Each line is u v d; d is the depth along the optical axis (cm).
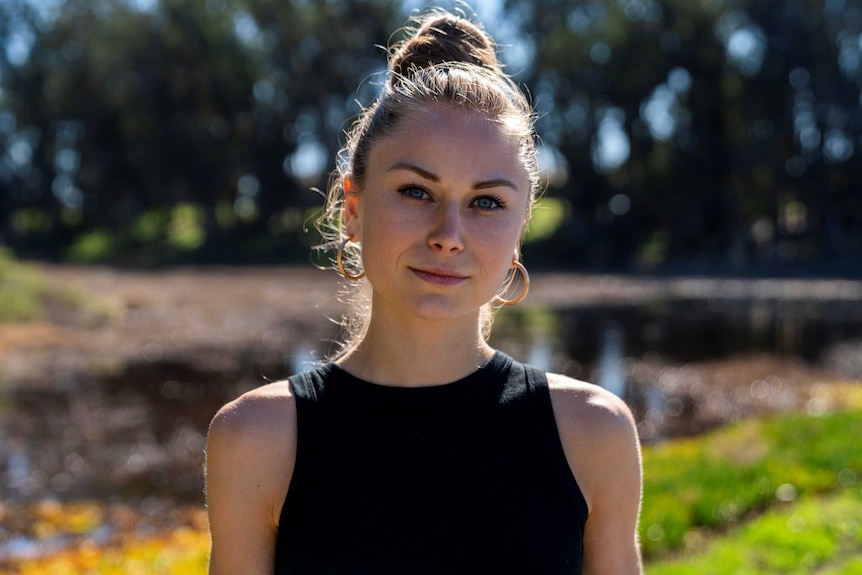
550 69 4762
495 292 167
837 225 4666
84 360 1911
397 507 157
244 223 5616
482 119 165
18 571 722
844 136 4512
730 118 4581
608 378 1738
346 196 183
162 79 5194
